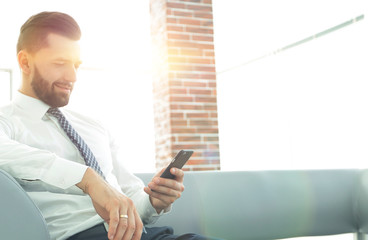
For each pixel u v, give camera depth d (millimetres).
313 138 4898
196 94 4012
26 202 893
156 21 4207
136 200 1299
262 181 1858
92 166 1194
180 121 3918
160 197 1146
